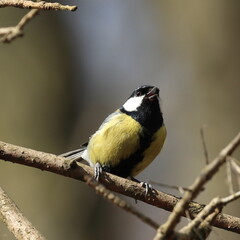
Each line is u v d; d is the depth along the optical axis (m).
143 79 14.81
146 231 14.33
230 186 4.28
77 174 6.23
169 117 13.88
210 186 11.80
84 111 14.49
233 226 6.02
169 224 3.80
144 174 14.49
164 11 14.51
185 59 13.91
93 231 13.43
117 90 15.21
